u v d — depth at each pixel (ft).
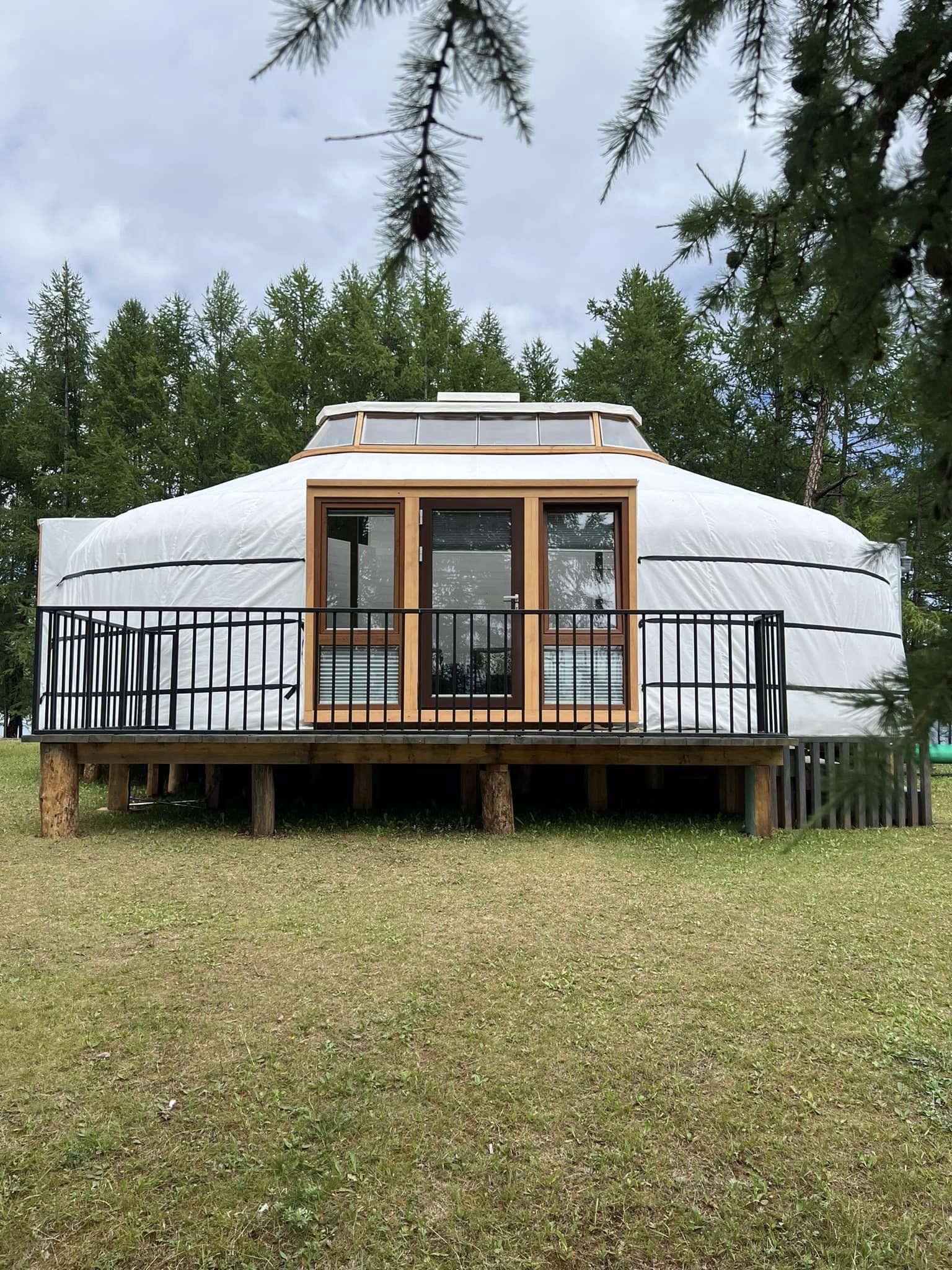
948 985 12.54
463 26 5.09
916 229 5.49
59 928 14.49
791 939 14.34
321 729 23.15
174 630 21.86
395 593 23.94
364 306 90.22
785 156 5.95
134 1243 7.59
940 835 23.56
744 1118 9.36
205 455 93.09
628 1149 8.84
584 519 24.45
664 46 6.07
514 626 23.71
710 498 27.43
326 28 5.17
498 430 32.27
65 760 21.74
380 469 29.09
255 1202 8.09
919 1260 7.52
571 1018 11.42
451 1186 8.36
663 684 21.35
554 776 30.14
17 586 92.17
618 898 16.42
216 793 26.30
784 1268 7.48
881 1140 9.04
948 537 5.78
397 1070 10.13
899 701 4.42
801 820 23.50
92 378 102.89
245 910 15.53
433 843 20.92
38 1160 8.50
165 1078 9.91
